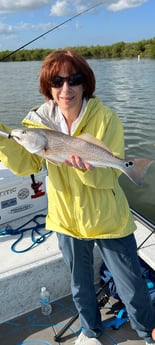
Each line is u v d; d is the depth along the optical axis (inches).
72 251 92.0
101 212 84.7
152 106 579.8
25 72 1409.9
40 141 78.5
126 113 530.9
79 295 97.2
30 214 137.4
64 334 107.3
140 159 77.6
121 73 1159.0
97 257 121.0
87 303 98.1
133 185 265.9
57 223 91.0
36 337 106.9
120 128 82.4
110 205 85.2
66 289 118.6
